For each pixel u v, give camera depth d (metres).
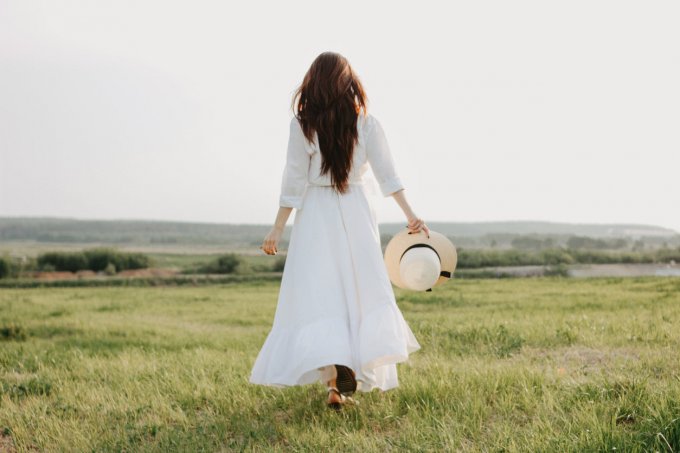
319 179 4.09
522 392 4.34
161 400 4.78
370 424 4.10
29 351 7.70
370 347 3.83
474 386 4.62
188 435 3.97
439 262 4.44
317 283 3.95
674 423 3.38
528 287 16.00
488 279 20.02
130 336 9.45
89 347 8.20
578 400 4.07
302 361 3.76
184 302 16.02
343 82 4.04
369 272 4.02
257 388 4.95
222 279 25.31
